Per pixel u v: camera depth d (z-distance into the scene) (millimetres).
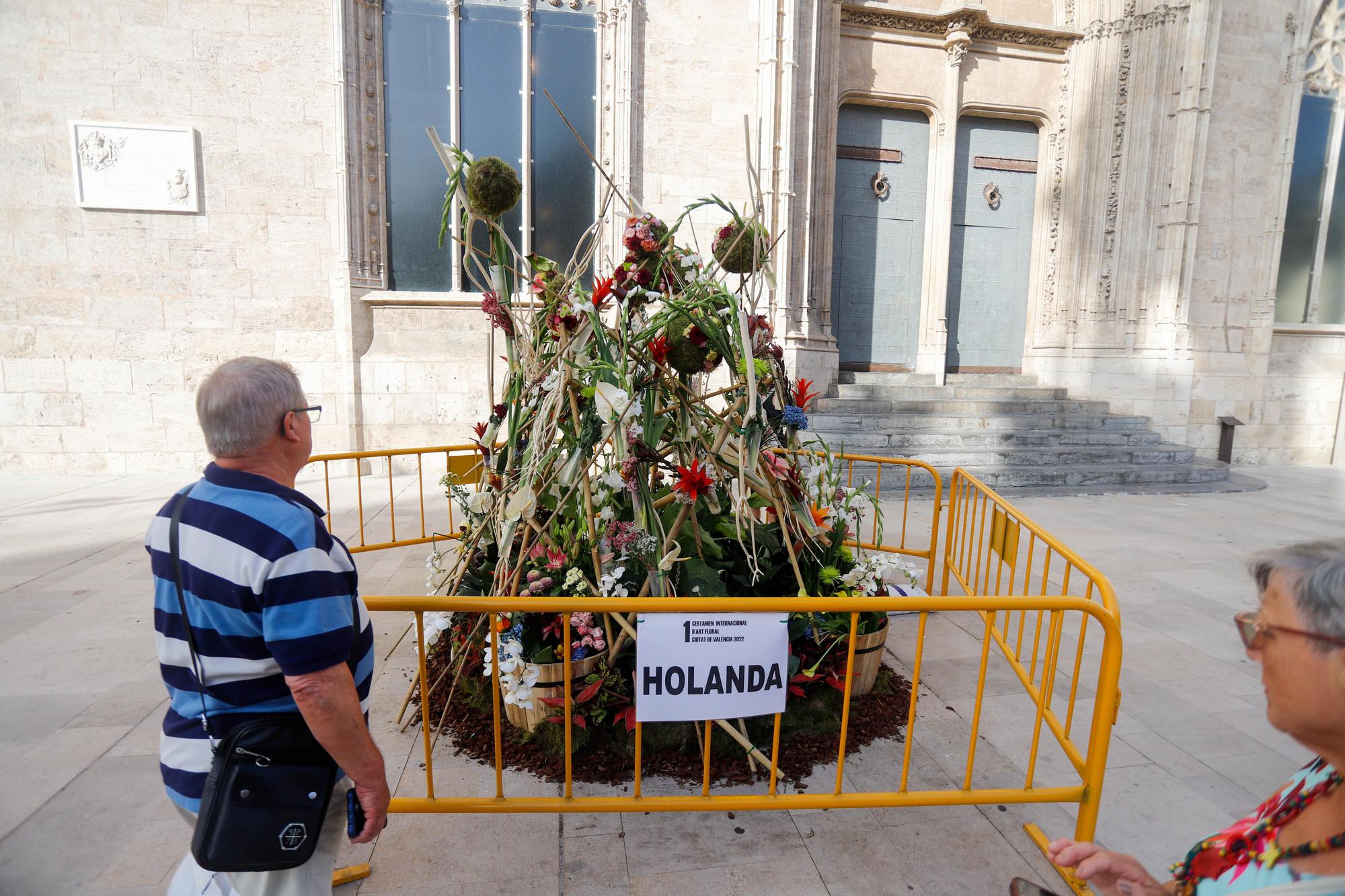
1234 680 3881
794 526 3318
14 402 8695
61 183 8492
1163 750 3162
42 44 8297
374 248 9328
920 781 2830
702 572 2988
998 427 10195
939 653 4148
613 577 2838
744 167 9602
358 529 6559
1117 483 9375
